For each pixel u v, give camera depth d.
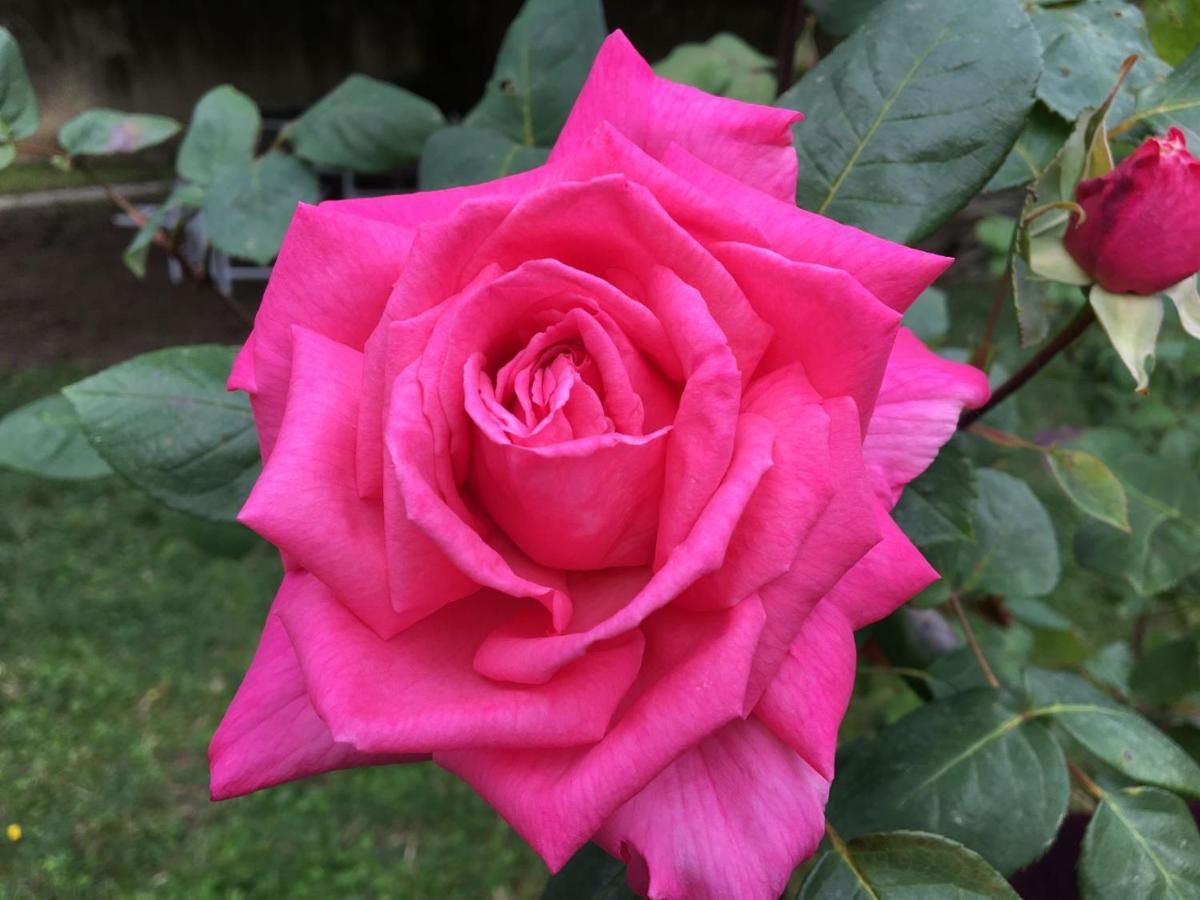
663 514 0.13
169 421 0.22
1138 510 0.27
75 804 0.74
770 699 0.14
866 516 0.13
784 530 0.13
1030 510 0.28
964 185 0.19
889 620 0.28
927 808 0.20
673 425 0.13
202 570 0.94
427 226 0.14
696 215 0.14
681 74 0.34
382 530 0.14
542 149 0.25
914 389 0.17
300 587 0.15
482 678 0.14
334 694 0.13
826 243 0.15
